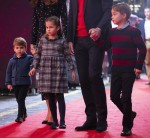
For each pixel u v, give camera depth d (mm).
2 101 14023
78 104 12852
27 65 10023
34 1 9328
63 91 8797
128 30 8148
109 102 13234
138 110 11352
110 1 8477
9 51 15906
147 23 19219
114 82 8289
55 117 8898
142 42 8055
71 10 8781
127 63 8109
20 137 7965
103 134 8211
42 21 9250
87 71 8672
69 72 17406
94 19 8492
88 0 8508
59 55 8859
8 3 15852
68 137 7938
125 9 8164
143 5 29125
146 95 15156
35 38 9531
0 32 15945
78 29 8625
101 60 8445
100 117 8508
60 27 8945
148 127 8977
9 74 10133
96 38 8164
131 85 8094
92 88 8469
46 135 8141
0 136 8055
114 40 8234
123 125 8203
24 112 9953
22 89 9938
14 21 15836
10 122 9656
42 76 8859
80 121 9727
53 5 9180
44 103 13156
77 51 8695
